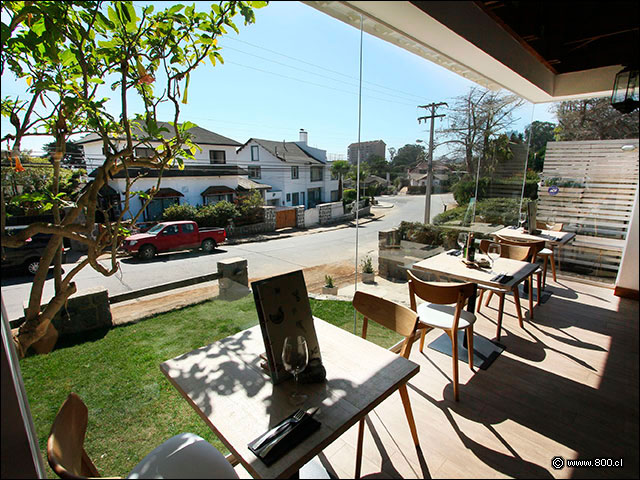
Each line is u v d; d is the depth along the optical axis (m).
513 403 1.95
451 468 1.51
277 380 1.22
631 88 2.19
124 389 1.81
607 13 2.10
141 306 2.11
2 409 0.82
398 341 2.71
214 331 2.44
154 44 1.27
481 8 1.64
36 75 1.14
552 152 4.14
